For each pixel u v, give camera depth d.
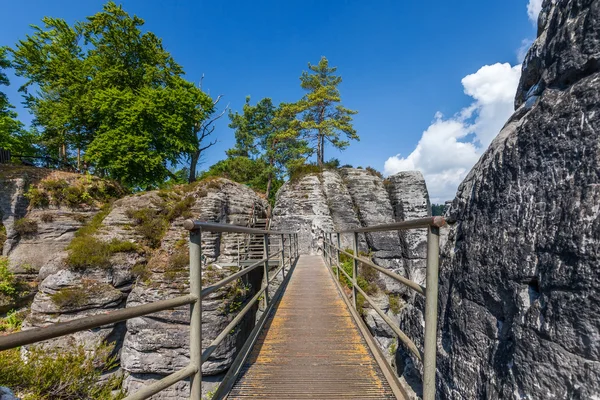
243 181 31.44
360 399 2.32
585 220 1.49
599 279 1.35
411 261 18.06
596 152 1.55
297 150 27.72
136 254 12.18
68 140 22.91
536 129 2.03
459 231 2.99
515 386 1.74
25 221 13.84
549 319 1.59
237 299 10.87
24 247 13.73
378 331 12.21
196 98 24.38
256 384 2.55
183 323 10.09
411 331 3.91
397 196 20.83
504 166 2.30
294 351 3.23
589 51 1.77
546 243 1.74
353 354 3.15
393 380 2.49
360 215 20.11
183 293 10.35
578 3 1.93
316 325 4.10
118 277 11.26
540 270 1.75
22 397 4.81
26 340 0.91
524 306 1.82
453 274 2.88
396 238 19.06
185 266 11.45
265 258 4.39
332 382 2.57
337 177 21.19
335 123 26.78
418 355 1.70
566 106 1.82
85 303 10.16
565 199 1.68
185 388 9.87
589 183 1.54
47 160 21.09
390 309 13.84
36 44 21.38
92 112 19.94
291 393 2.40
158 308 1.44
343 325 4.09
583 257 1.46
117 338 10.55
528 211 1.96
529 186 2.00
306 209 19.34
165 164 22.31
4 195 13.92
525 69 2.89
